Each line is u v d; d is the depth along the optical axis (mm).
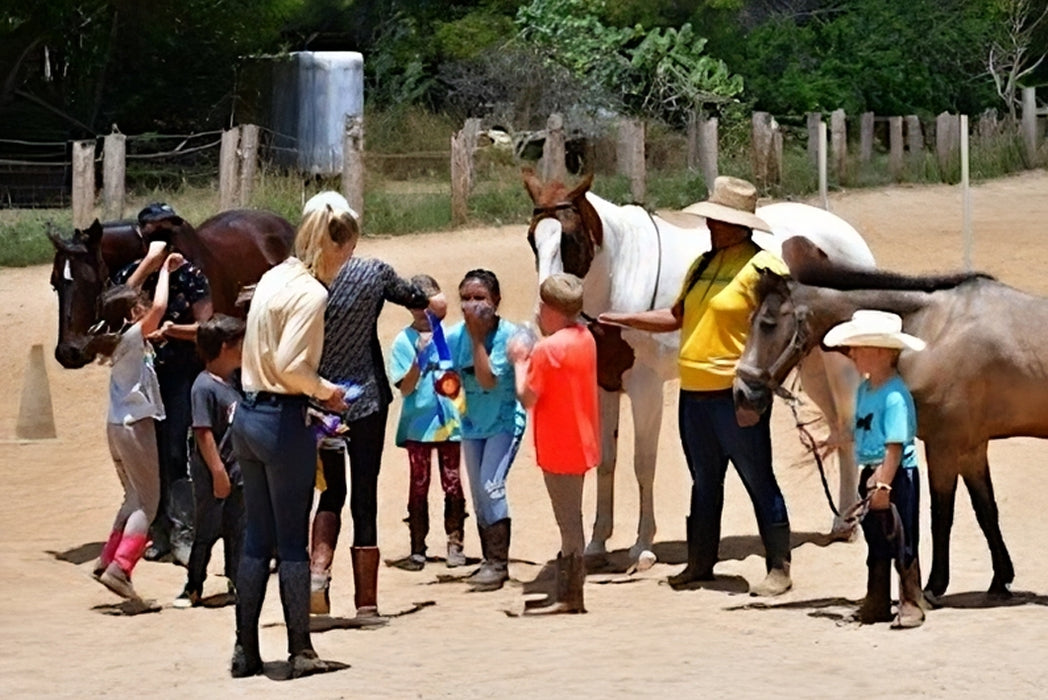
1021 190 27016
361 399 8305
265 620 8680
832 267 8531
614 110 29719
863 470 8047
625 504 11766
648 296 9789
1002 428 8359
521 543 10703
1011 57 39750
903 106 36750
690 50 31562
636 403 9781
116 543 9000
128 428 8797
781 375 8453
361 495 8461
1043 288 17719
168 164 28281
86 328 10125
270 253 12227
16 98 29672
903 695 6664
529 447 13164
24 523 11445
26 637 8195
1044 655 7238
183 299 10422
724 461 9141
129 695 6977
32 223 21891
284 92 27594
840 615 8250
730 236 8992
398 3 34188
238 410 7297
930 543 10031
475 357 9086
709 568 9234
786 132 31984
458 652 7688
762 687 6832
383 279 8258
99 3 28859
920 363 8289
